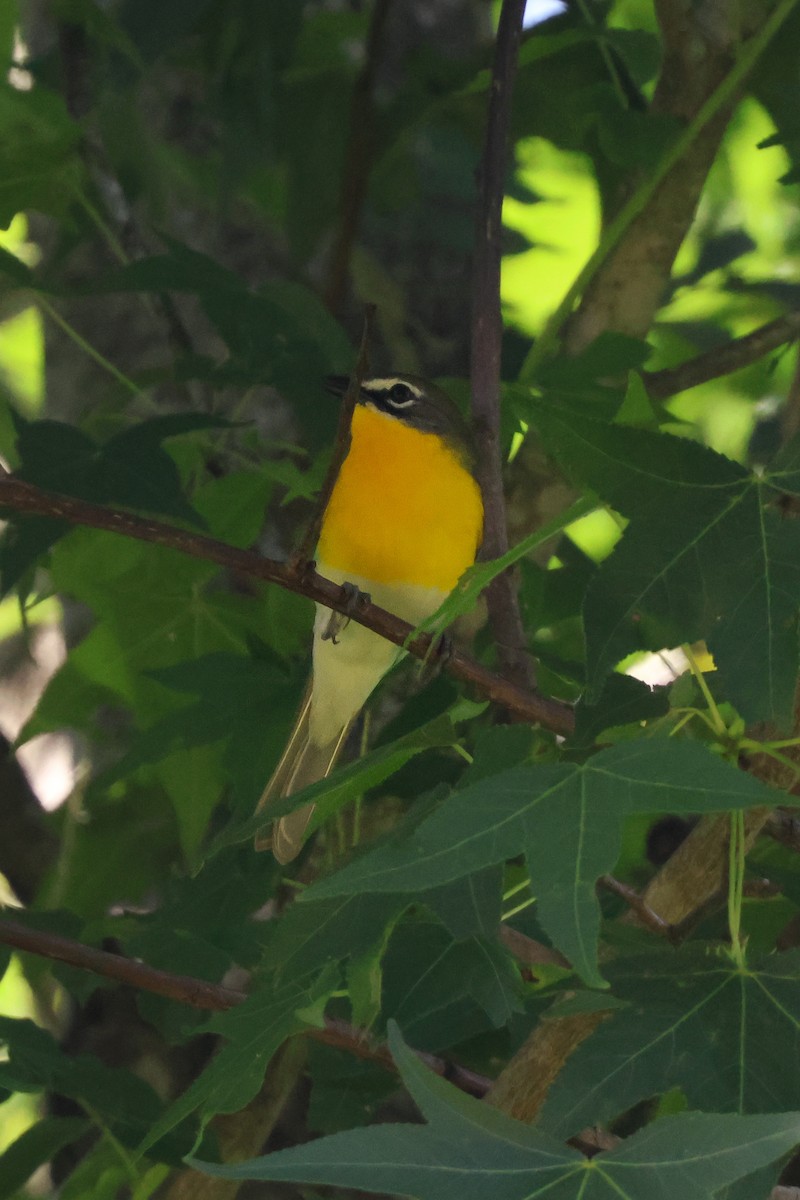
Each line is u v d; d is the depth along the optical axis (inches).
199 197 486.0
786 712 206.1
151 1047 406.6
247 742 332.5
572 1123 185.6
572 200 640.4
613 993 197.0
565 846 171.3
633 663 447.8
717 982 197.6
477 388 328.5
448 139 496.7
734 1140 156.1
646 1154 157.6
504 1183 157.2
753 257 668.7
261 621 388.2
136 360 504.1
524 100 435.2
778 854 340.2
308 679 339.9
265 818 214.5
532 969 255.3
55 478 309.0
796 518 212.8
